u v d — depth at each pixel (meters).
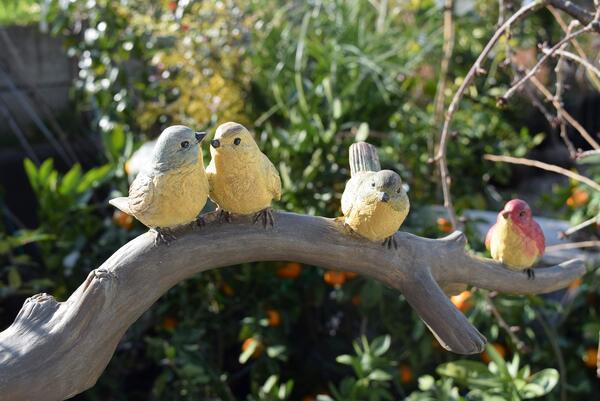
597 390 2.50
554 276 1.32
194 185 1.04
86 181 2.56
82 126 3.57
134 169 2.75
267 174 1.10
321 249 1.15
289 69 2.76
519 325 2.34
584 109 4.55
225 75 2.77
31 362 1.02
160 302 2.56
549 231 2.65
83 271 2.57
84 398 2.58
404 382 2.46
